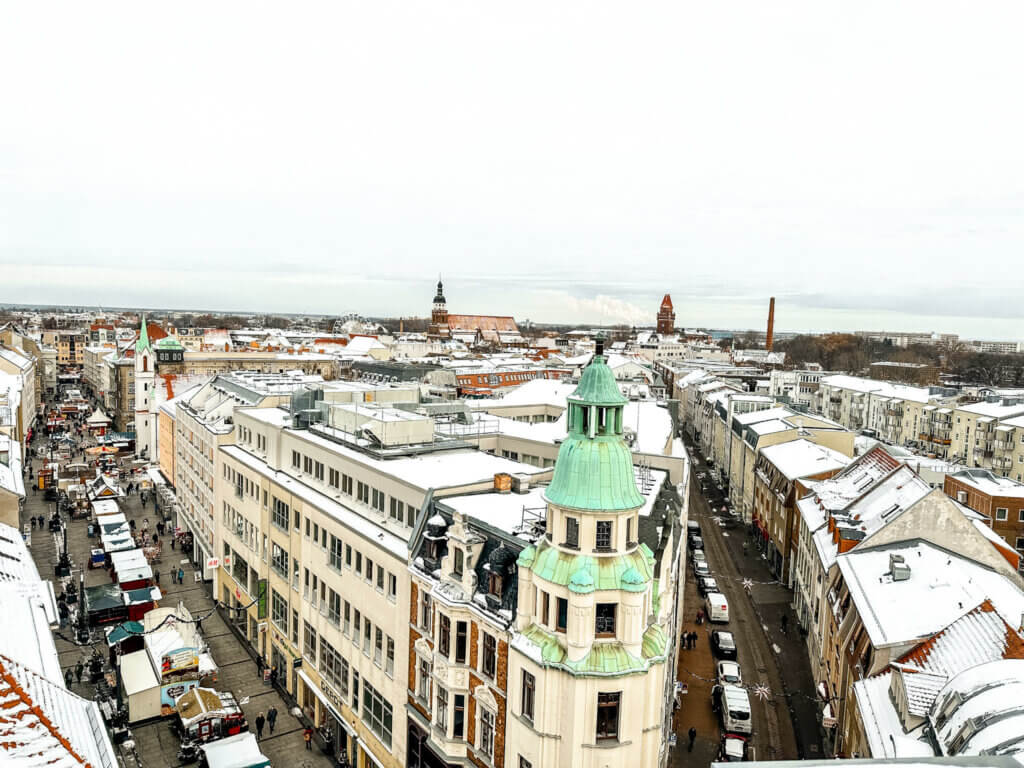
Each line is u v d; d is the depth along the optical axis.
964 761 18.06
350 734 43.47
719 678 53.22
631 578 28.89
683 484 54.81
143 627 52.78
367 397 63.22
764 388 172.62
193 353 149.75
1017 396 141.25
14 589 36.22
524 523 35.72
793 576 72.88
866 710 35.25
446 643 34.97
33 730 22.02
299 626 50.84
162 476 101.69
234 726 45.81
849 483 70.00
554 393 90.19
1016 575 48.59
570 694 28.58
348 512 46.16
